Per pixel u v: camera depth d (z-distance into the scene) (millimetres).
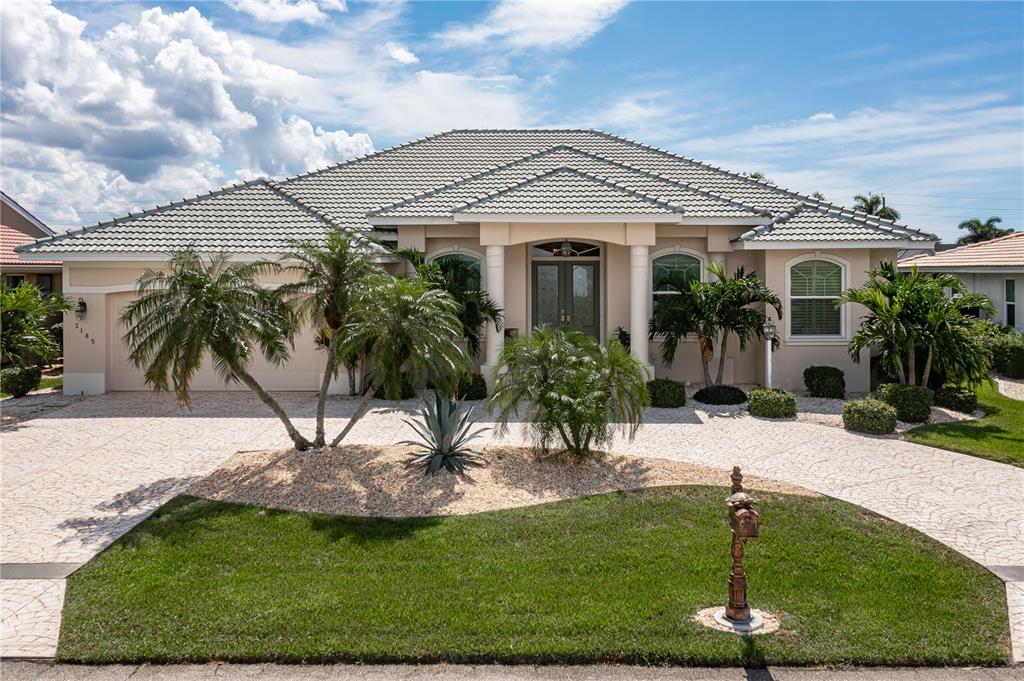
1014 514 9477
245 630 6578
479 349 18500
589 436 11117
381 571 7762
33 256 17359
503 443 12812
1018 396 18562
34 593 7363
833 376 17438
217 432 14031
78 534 8875
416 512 9445
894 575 7715
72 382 18250
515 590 7309
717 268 16906
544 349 11391
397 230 18578
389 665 6172
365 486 10281
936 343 15453
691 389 18328
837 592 7355
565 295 19750
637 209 17188
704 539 8586
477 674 6035
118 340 18578
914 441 13242
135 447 12953
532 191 18094
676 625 6656
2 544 8570
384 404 16719
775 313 18250
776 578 7637
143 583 7504
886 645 6363
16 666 6148
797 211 19078
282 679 5965
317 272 11477
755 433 13953
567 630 6551
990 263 24703
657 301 19234
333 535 8656
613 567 7855
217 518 9180
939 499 10070
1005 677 6020
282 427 14398
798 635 6523
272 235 18281
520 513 9344
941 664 6188
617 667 6152
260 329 10555
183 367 10273
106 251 17453
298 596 7191
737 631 6578
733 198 20156
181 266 10875
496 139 24203
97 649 6316
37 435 13914
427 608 6941
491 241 17516
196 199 19844
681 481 10695
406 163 22594
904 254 34938
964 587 7453
